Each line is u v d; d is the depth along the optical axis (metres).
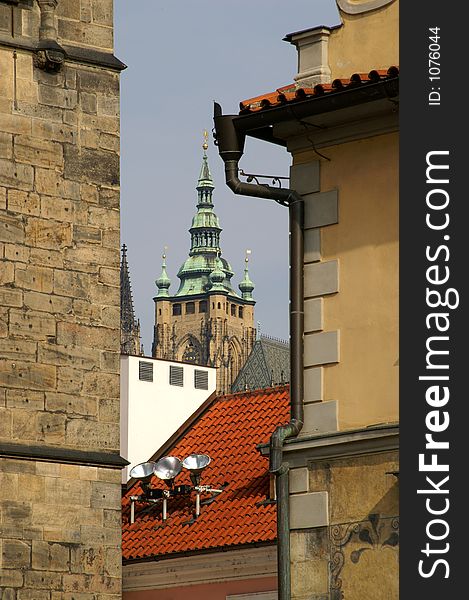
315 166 84.94
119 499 96.38
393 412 80.62
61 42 97.81
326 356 83.19
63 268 96.12
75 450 95.19
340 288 83.31
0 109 95.00
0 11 95.62
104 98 98.94
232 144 85.06
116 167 98.94
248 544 125.31
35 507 93.12
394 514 79.75
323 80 85.56
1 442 92.62
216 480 136.50
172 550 130.12
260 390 148.62
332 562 81.56
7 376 93.31
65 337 95.75
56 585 93.31
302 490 82.88
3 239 94.19
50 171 96.38
